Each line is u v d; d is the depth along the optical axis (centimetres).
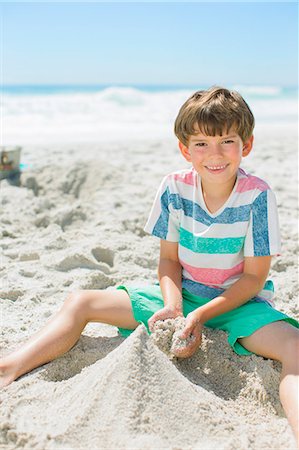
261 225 238
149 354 202
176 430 183
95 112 1838
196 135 233
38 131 1150
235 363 226
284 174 676
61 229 429
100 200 511
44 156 728
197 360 229
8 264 352
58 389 208
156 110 1969
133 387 190
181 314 236
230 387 219
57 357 230
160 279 254
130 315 244
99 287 327
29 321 277
